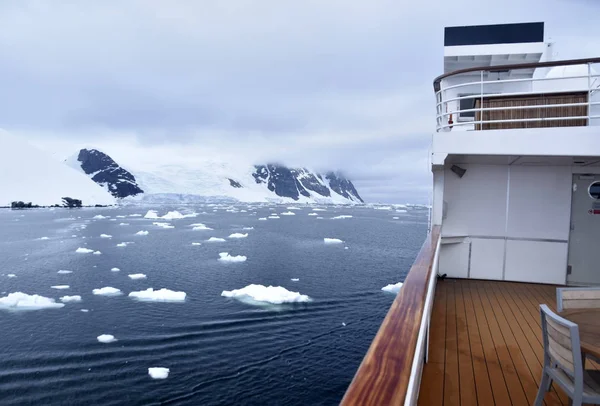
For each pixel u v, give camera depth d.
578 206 5.20
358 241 44.75
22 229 54.03
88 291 23.19
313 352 15.11
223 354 14.88
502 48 7.88
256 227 61.09
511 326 3.73
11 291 22.98
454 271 5.62
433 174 4.96
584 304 2.30
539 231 5.32
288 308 20.23
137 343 15.92
